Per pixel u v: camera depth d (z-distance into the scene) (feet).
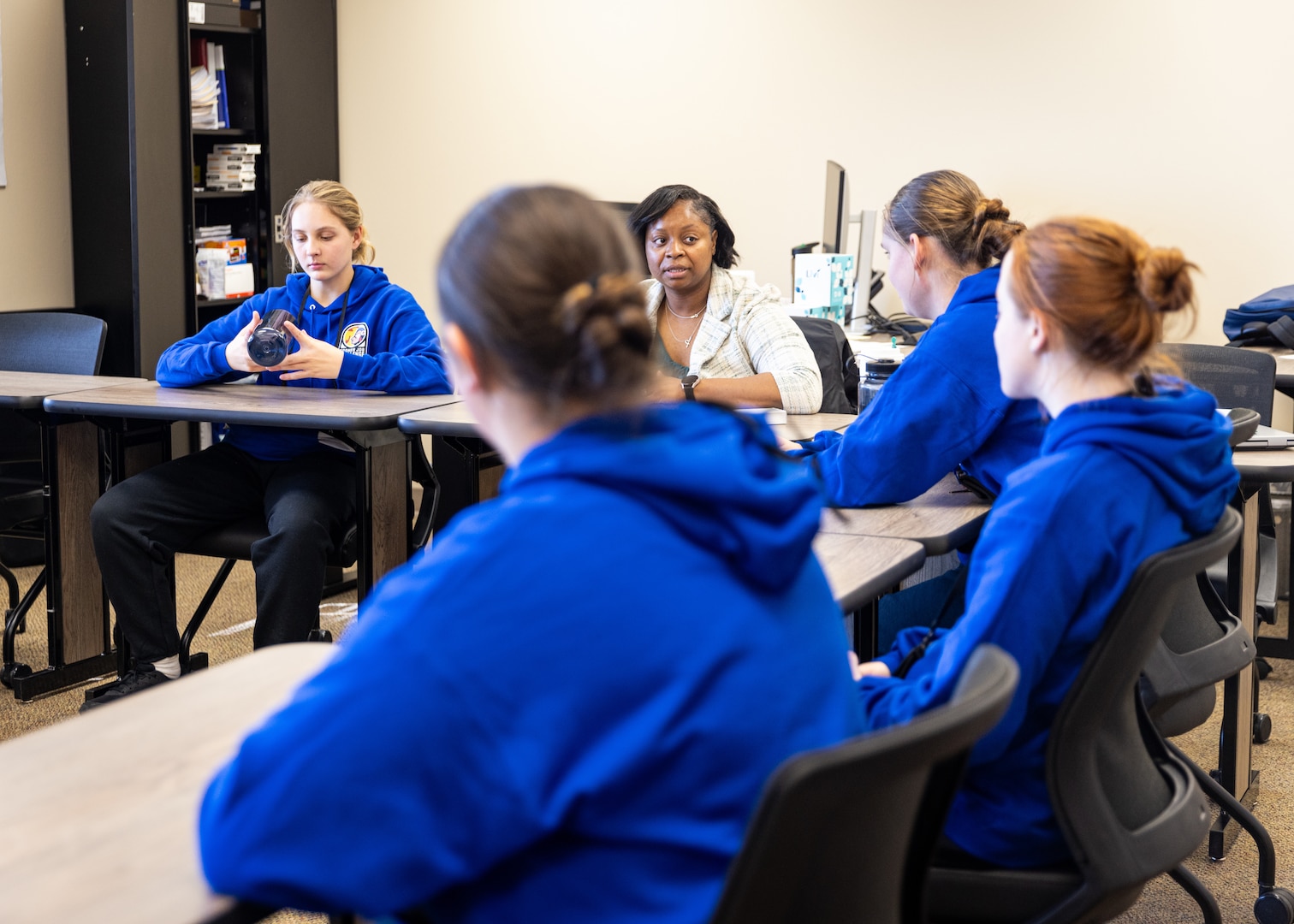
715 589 2.61
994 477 6.31
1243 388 9.57
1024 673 3.93
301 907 2.49
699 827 2.57
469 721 2.43
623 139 16.71
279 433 9.59
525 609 2.48
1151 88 14.19
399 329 9.99
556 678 2.47
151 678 9.25
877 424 6.31
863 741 2.46
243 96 16.58
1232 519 4.36
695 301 9.61
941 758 2.65
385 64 17.67
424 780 2.42
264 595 8.82
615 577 2.52
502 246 2.66
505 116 17.22
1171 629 5.76
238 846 2.48
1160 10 14.01
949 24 14.92
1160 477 4.04
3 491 10.80
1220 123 13.96
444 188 17.70
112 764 3.24
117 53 14.65
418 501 14.42
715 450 2.70
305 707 2.52
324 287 10.12
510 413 2.81
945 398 6.17
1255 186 13.92
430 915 2.68
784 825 2.42
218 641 11.27
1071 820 4.02
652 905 2.54
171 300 15.49
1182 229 14.26
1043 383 4.31
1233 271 14.12
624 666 2.49
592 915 2.55
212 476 9.41
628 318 2.62
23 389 9.57
